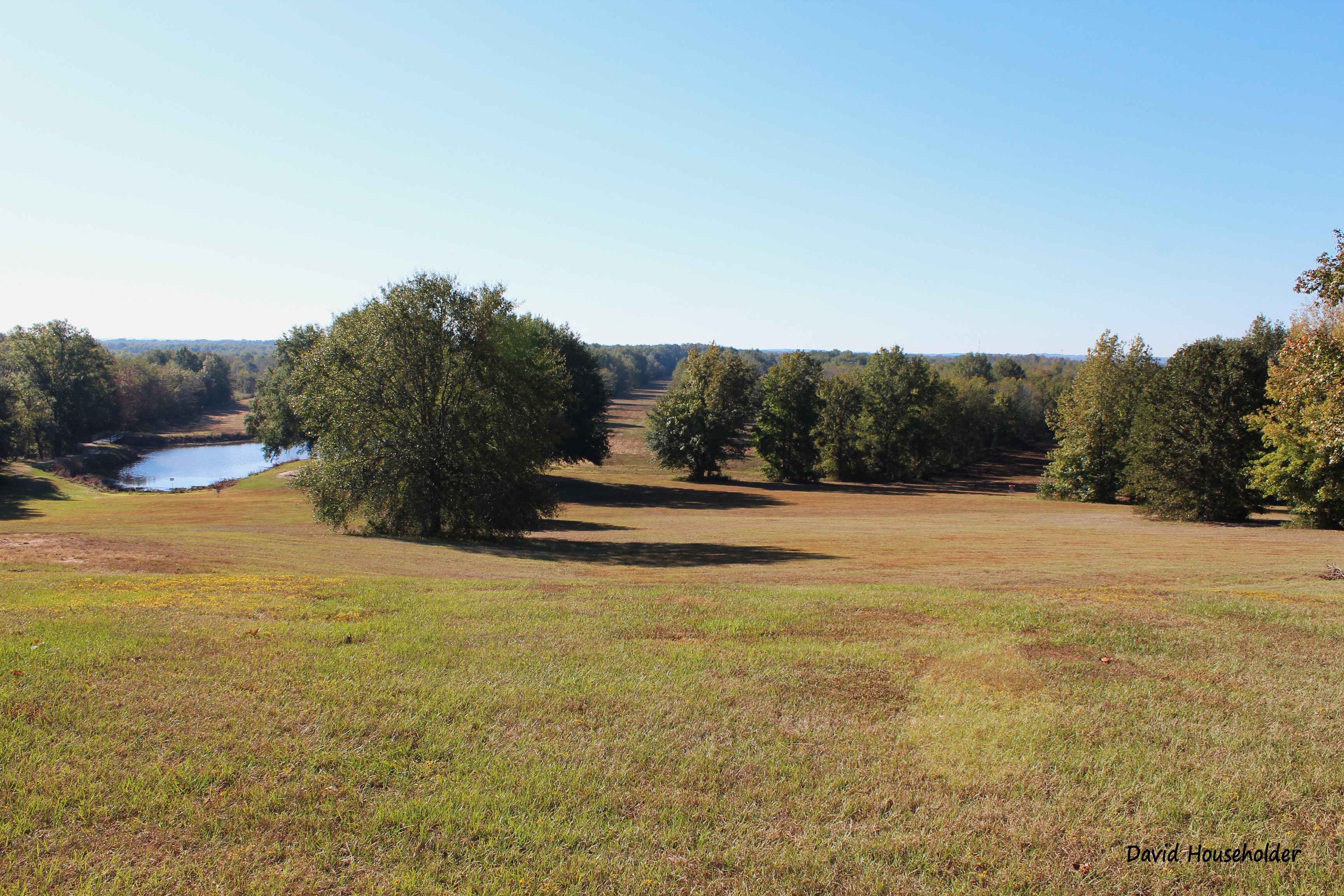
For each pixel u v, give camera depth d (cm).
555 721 639
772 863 455
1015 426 11000
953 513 4472
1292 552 2231
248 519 3325
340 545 2102
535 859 452
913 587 1380
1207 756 597
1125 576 1623
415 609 1038
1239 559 2045
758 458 9125
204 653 757
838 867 455
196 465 7956
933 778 561
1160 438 3634
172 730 583
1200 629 975
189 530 2378
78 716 592
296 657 763
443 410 2698
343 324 2755
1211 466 3478
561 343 5534
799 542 2877
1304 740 627
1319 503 3008
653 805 516
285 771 536
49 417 7350
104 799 488
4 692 620
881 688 734
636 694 703
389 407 2680
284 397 6191
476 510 2659
